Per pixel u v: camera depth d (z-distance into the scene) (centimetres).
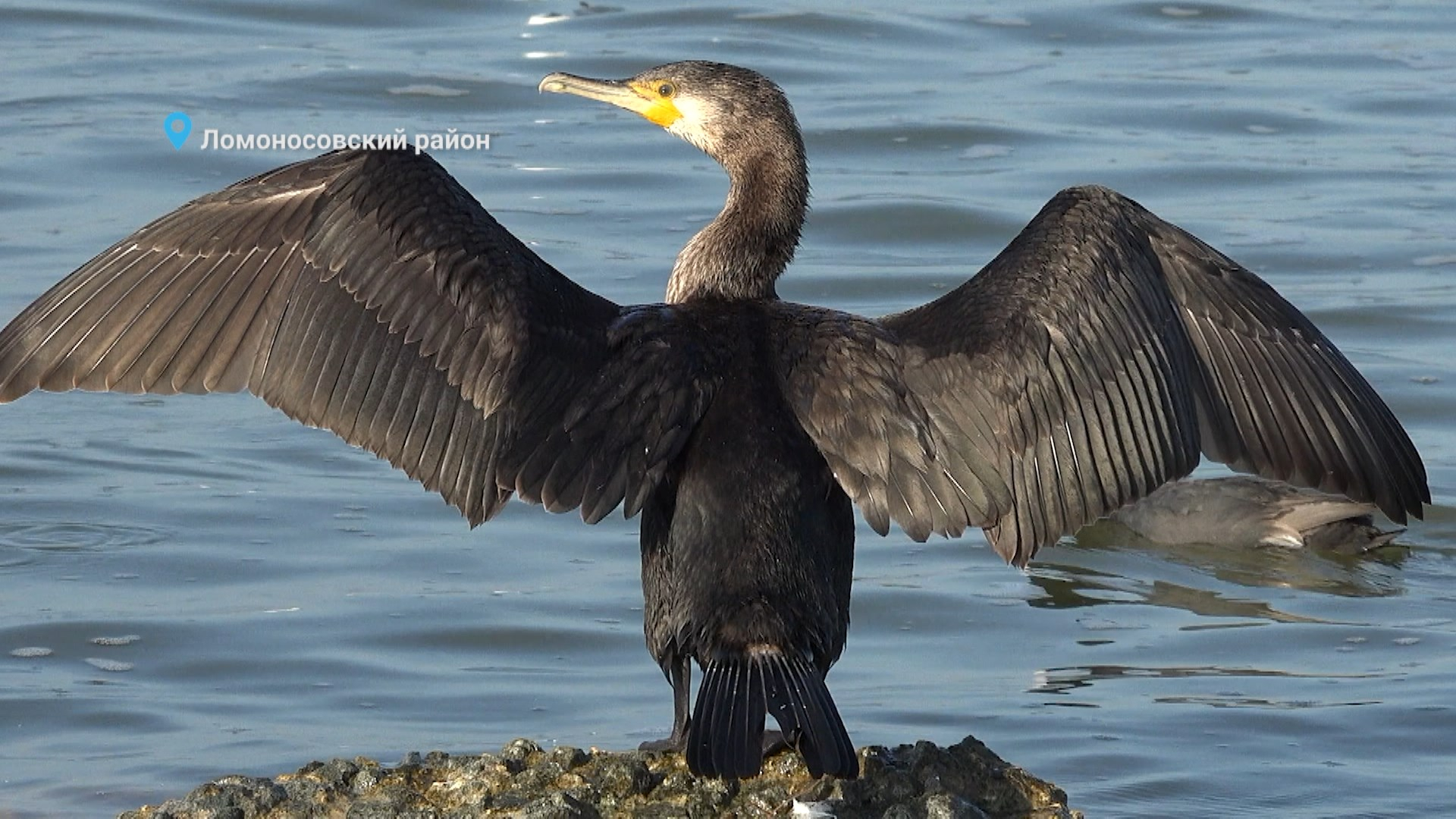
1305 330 970
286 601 1423
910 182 2227
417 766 992
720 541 891
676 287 1069
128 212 2006
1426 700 1312
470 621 1402
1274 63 2592
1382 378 1839
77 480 1609
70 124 2217
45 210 2008
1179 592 1551
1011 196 2189
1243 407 958
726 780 914
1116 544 1675
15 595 1409
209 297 900
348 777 979
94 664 1321
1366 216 2147
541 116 2342
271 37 2541
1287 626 1469
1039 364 916
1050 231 942
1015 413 914
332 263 898
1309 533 1656
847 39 2633
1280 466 958
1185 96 2464
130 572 1456
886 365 926
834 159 2289
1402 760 1220
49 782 1159
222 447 1697
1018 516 914
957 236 2106
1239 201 2194
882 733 1252
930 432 913
